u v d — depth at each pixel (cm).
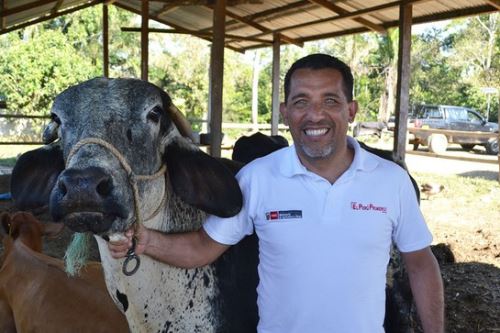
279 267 221
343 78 221
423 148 2295
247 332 278
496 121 3847
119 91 221
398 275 315
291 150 230
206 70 3781
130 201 204
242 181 238
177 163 241
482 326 500
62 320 359
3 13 1173
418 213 230
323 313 215
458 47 4053
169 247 231
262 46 1466
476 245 765
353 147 230
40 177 249
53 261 409
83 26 3266
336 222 216
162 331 251
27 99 2336
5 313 409
